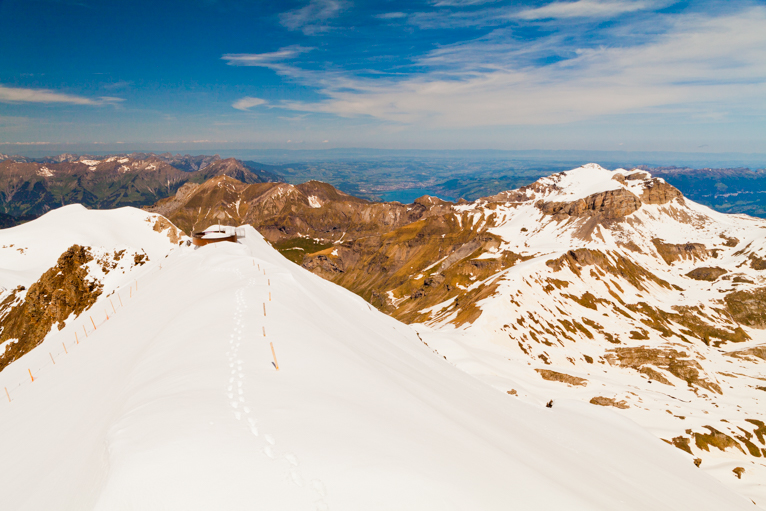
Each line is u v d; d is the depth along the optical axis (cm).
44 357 7288
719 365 15625
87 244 17675
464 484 1688
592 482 3192
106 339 5494
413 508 1421
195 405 1836
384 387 2719
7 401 4969
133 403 2034
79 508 1512
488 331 15562
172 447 1489
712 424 9781
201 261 7562
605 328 18125
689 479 4709
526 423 4700
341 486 1427
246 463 1454
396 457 1688
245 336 2916
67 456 2414
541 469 2778
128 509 1268
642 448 5153
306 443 1628
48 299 11994
